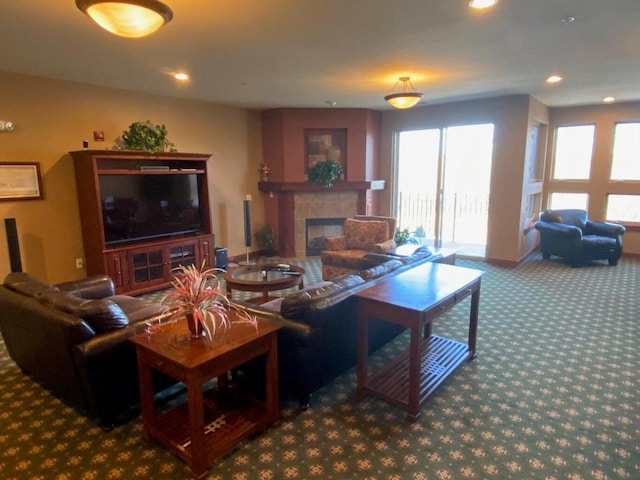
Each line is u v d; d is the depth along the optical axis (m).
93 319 2.35
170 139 5.79
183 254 5.47
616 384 2.94
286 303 2.55
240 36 3.20
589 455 2.23
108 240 4.81
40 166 4.59
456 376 3.06
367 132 6.98
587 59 3.95
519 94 5.89
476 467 2.15
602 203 7.04
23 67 4.11
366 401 2.77
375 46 3.48
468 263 6.55
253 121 6.92
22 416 2.63
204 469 2.09
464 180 7.11
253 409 2.55
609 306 4.53
